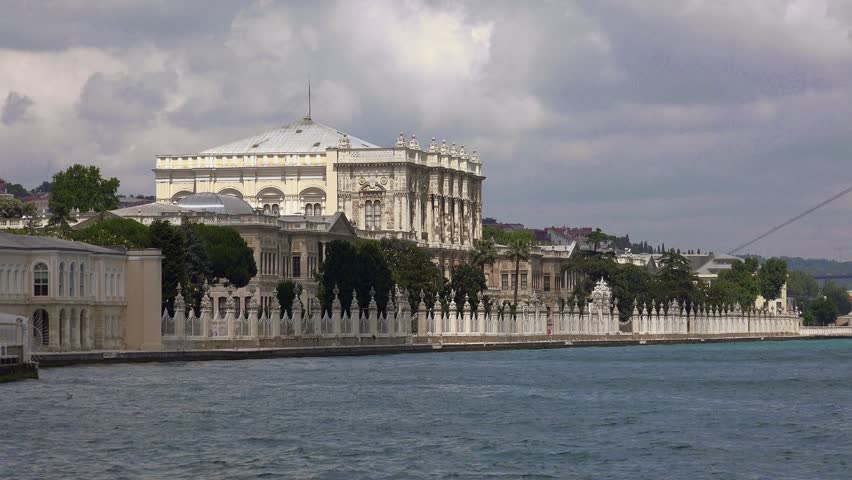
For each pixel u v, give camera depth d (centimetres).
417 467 9481
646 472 9356
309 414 12038
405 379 15838
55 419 11381
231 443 10350
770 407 13012
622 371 18275
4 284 17462
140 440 10412
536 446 10350
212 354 18925
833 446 10412
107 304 18700
